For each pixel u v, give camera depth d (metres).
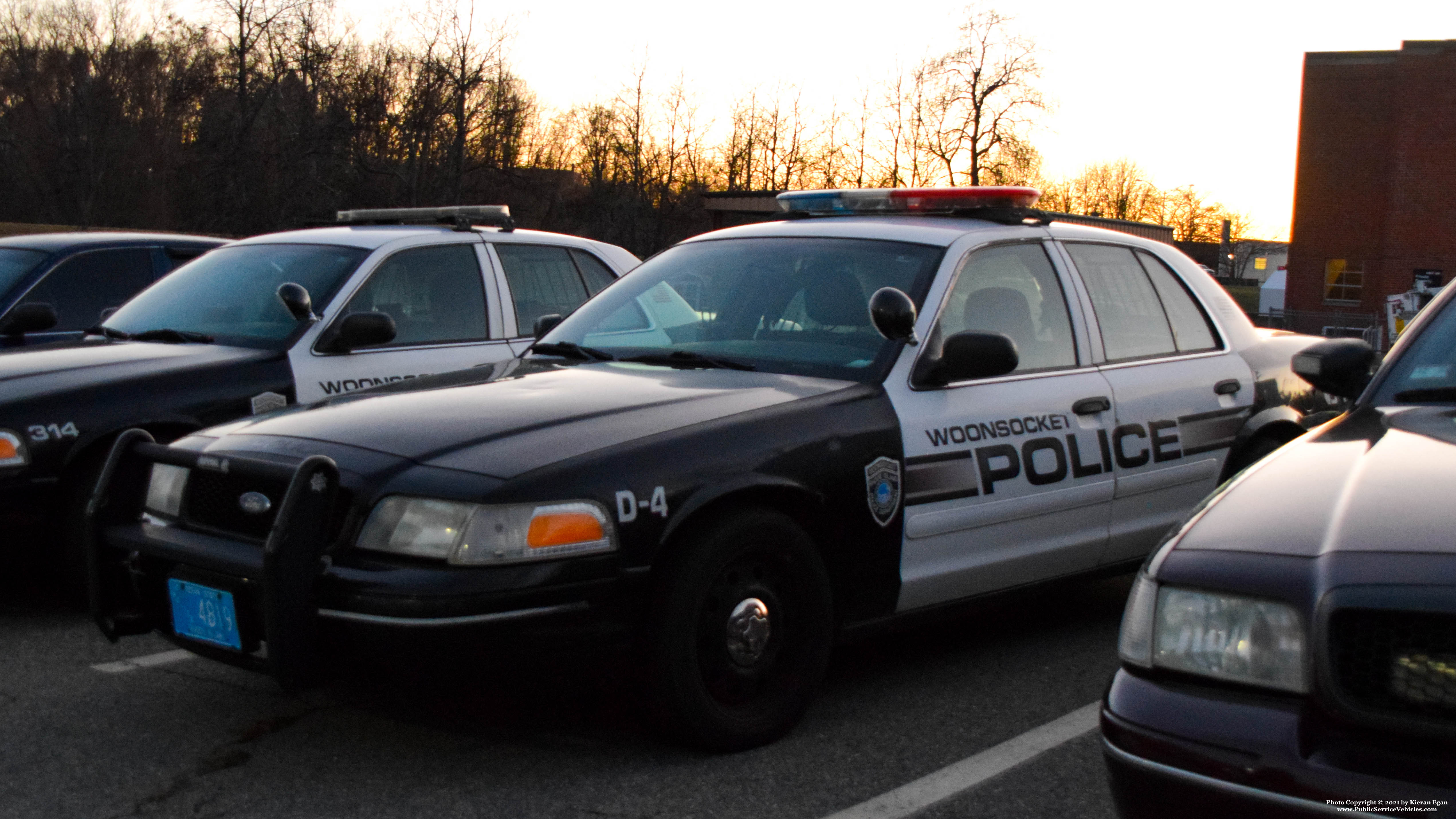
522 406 3.46
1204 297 5.06
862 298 4.07
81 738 3.52
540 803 3.08
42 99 49.84
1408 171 36.50
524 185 51.38
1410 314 36.78
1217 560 2.25
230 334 5.50
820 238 4.42
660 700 3.21
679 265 4.61
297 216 46.47
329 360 5.41
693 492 3.20
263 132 46.94
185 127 49.03
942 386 3.91
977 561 3.95
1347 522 2.22
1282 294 61.16
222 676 4.08
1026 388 4.15
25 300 6.80
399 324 5.81
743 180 59.88
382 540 3.01
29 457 4.54
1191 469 4.66
